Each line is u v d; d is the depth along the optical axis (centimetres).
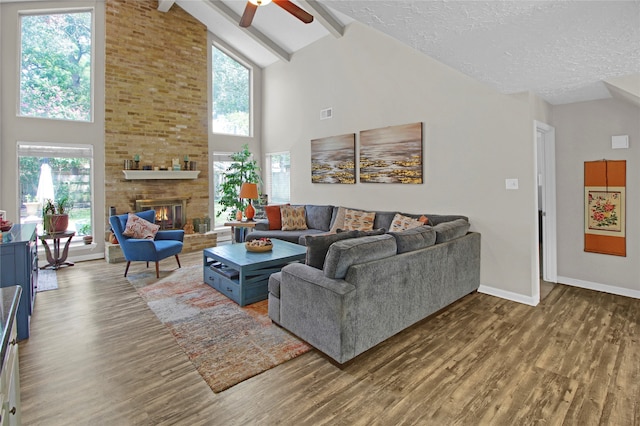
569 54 245
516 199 347
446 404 190
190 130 623
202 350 250
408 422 176
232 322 297
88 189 532
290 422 176
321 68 573
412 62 436
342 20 516
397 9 186
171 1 556
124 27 545
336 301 219
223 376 217
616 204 363
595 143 373
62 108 506
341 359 220
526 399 194
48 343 261
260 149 731
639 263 352
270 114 699
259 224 553
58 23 500
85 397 197
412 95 437
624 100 345
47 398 196
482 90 369
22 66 477
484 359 237
